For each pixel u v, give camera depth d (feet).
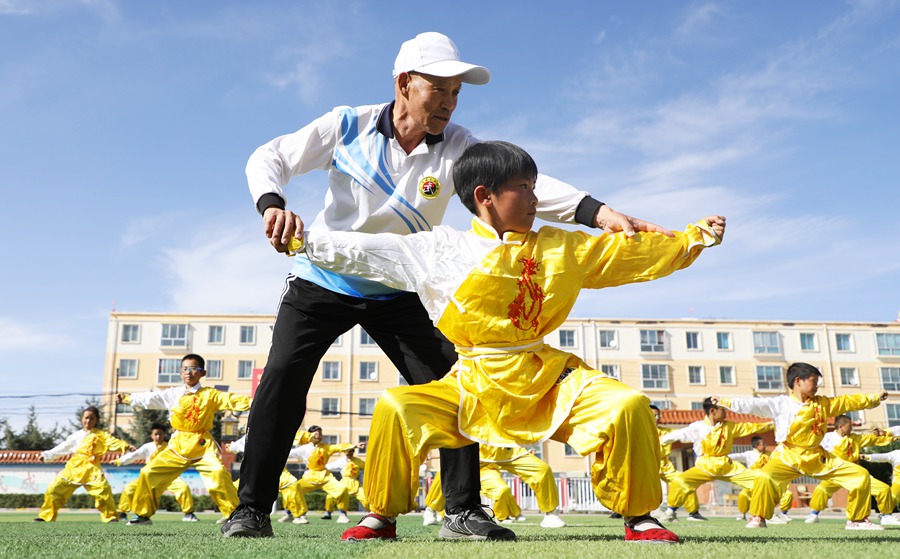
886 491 32.19
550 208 11.19
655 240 9.75
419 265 9.78
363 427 155.22
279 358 12.00
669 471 47.14
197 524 28.76
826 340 171.42
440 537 11.50
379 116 12.08
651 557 6.94
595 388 9.09
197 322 163.63
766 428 29.73
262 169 11.00
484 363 9.50
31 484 121.80
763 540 10.46
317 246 9.87
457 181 10.12
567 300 9.55
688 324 169.78
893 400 170.30
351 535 10.23
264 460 12.12
